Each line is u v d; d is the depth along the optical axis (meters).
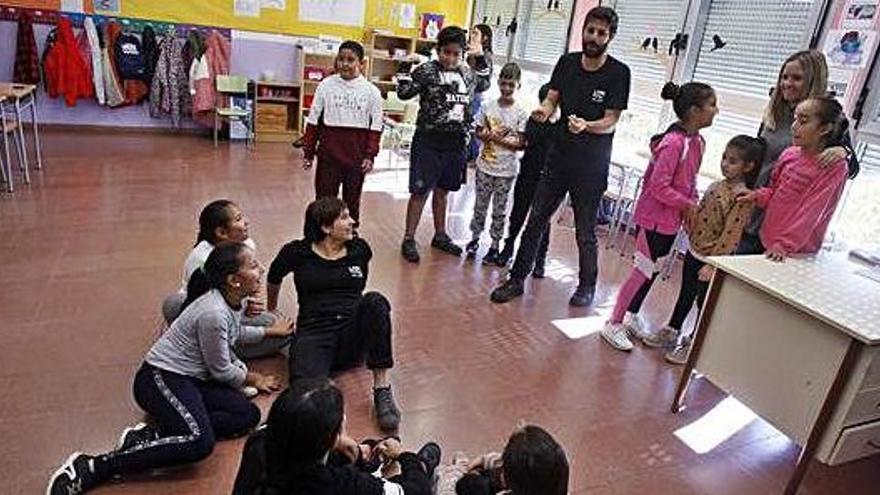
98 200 4.12
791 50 3.85
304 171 5.48
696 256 2.79
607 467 2.12
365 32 7.04
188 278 2.29
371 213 4.58
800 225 2.36
